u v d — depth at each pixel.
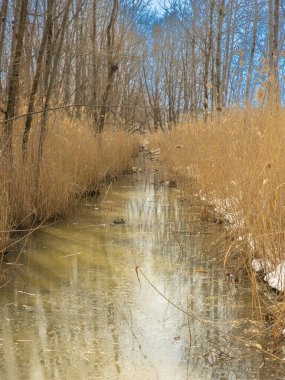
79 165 7.88
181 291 3.93
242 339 3.07
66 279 4.21
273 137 4.67
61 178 6.61
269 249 4.13
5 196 5.19
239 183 4.73
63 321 3.36
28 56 6.46
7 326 3.28
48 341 3.07
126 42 14.33
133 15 13.32
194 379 2.62
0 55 6.04
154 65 24.83
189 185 7.76
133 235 5.72
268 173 4.32
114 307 3.61
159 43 22.84
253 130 5.40
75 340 3.09
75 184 7.18
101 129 10.38
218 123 7.29
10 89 5.55
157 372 2.70
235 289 3.95
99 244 5.32
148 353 2.92
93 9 10.52
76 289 3.97
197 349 2.96
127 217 6.70
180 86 21.05
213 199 6.25
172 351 2.94
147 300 3.74
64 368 2.74
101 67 12.09
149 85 24.98
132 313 3.50
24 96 6.66
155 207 7.40
